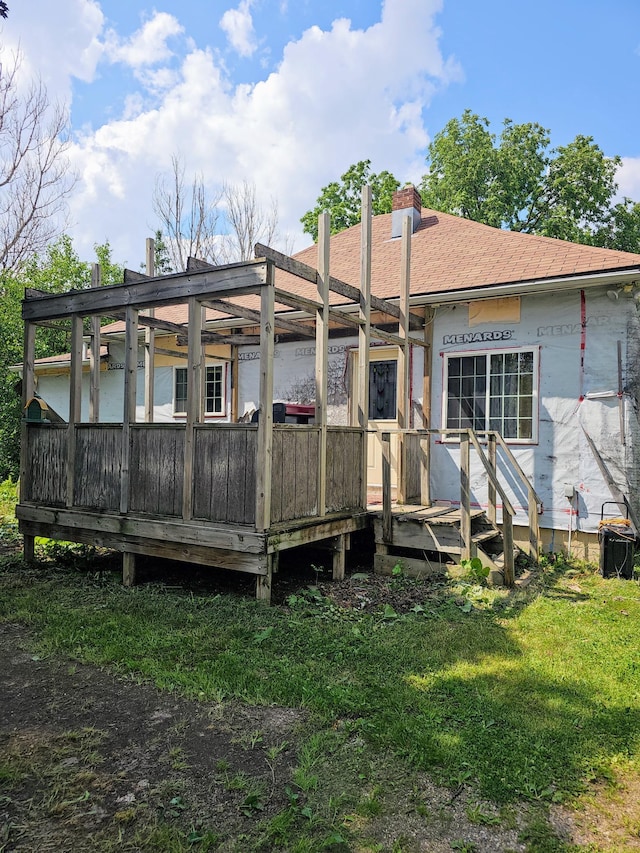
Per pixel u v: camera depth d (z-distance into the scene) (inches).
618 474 266.4
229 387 408.2
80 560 273.7
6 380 598.9
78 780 98.7
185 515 211.9
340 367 355.9
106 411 496.1
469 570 228.1
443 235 406.3
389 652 156.3
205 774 100.4
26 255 620.4
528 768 102.0
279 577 241.3
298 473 213.3
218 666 146.2
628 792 96.7
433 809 91.7
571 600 209.6
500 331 297.6
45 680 141.8
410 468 291.9
